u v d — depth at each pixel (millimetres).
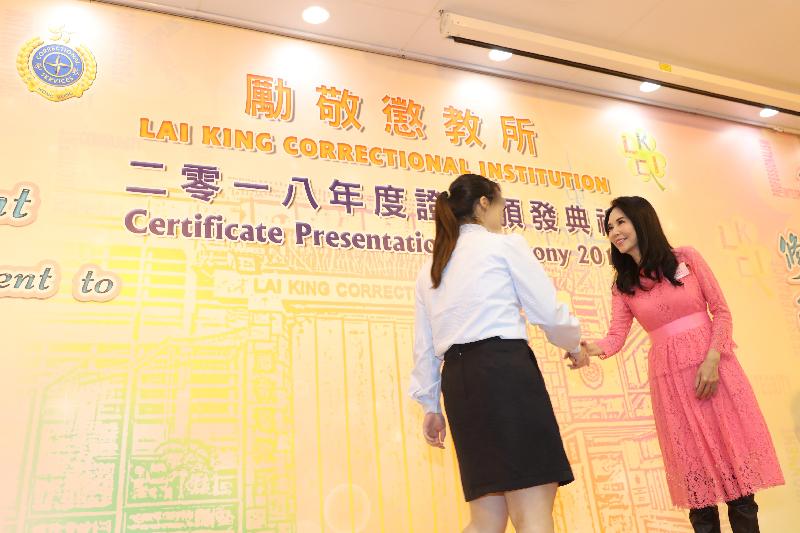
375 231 3172
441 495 2893
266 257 2908
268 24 3266
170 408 2564
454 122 3605
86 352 2510
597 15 3525
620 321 2639
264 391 2727
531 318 1754
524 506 1588
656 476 3377
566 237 3664
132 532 2383
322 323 2918
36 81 2750
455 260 1817
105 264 2633
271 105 3162
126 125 2846
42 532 2277
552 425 1632
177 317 2682
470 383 1662
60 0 2908
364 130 3338
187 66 3051
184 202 2842
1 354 2400
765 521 3574
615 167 3988
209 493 2521
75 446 2398
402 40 3488
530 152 3762
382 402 2918
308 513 2643
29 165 2635
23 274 2506
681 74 3932
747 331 3988
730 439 2318
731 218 4254
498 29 3391
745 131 4590
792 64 4160
